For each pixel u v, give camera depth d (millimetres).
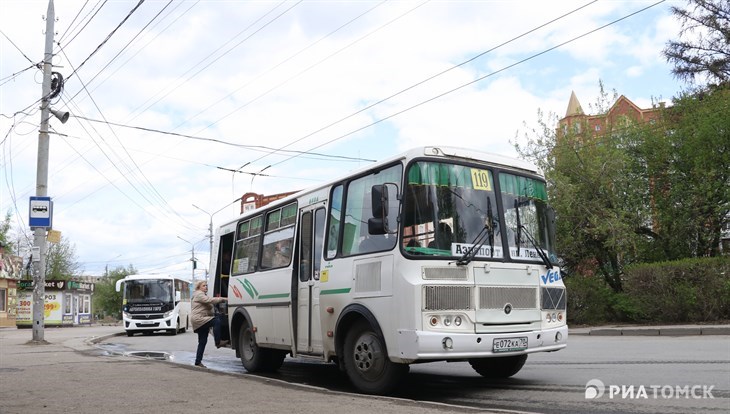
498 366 9828
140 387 8945
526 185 9250
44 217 20547
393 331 8117
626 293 21891
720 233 24266
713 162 23469
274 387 8797
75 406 7410
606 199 24484
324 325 9750
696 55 29484
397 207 8398
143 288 32000
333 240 9812
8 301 50594
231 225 14273
